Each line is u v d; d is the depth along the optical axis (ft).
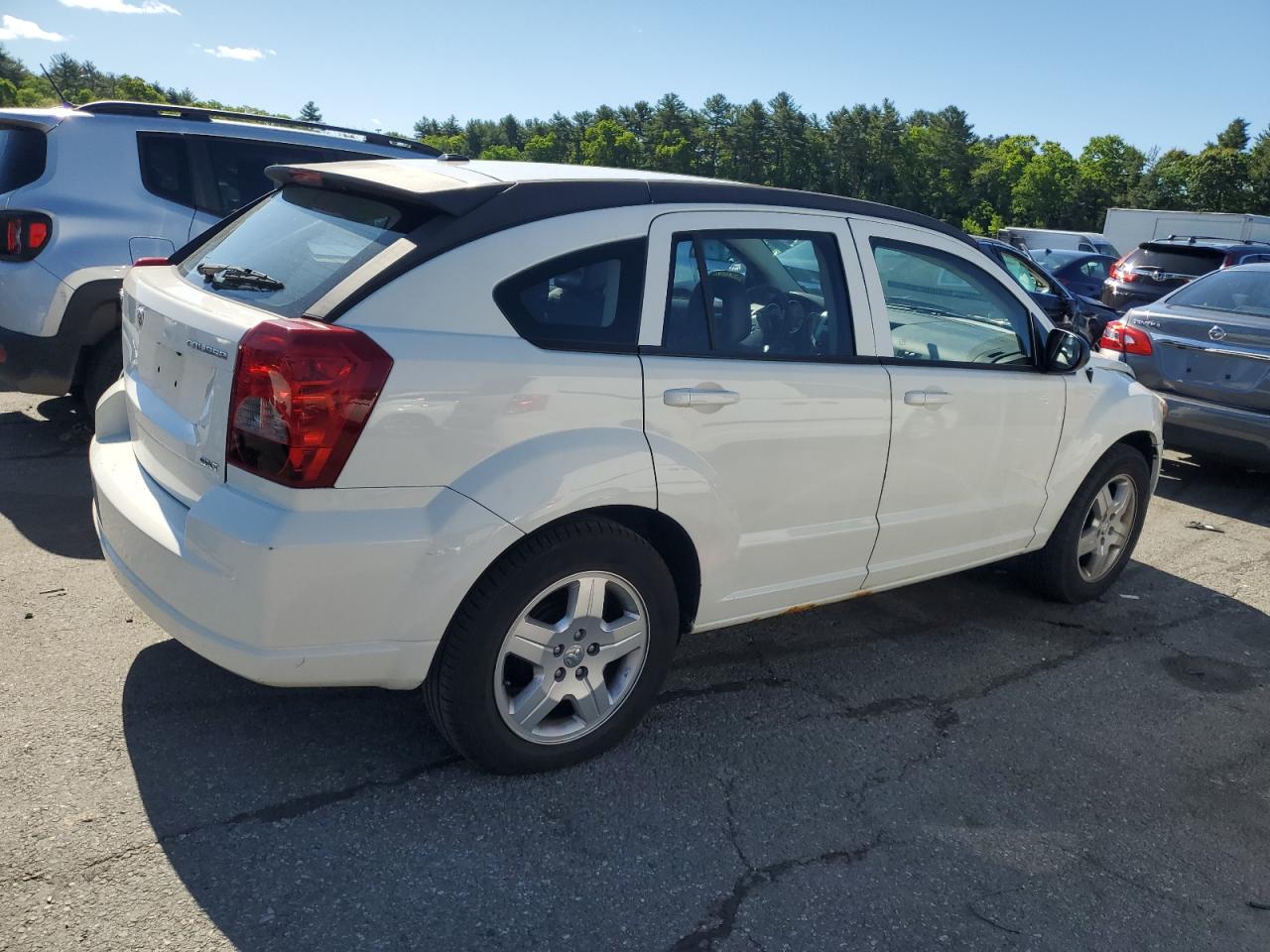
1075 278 53.62
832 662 13.52
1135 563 18.65
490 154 652.07
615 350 9.82
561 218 9.70
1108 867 9.61
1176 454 27.84
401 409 8.46
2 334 18.06
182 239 19.36
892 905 8.76
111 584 13.73
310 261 9.50
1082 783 11.03
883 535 12.50
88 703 10.75
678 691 12.30
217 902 8.04
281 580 8.20
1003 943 8.45
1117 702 13.04
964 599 16.28
